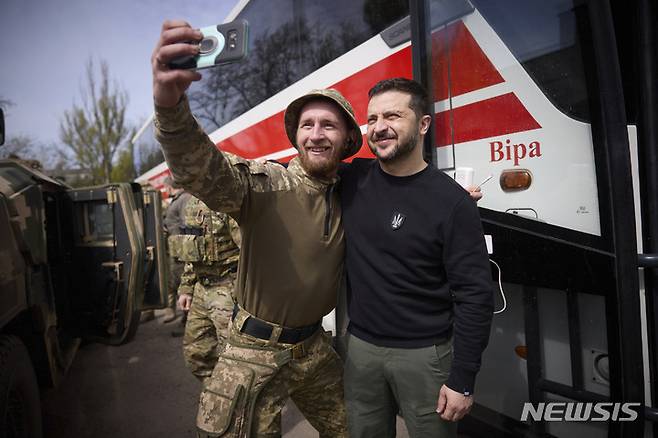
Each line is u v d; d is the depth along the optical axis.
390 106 1.36
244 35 1.00
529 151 1.81
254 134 3.70
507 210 1.87
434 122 1.97
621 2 1.78
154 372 3.64
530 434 2.00
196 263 2.55
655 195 1.68
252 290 1.45
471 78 1.92
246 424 1.38
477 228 1.35
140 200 3.45
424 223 1.36
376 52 2.44
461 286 1.34
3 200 1.96
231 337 1.51
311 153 1.41
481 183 1.93
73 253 3.11
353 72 2.59
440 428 1.42
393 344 1.44
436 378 1.40
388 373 1.47
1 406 1.76
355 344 1.54
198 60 1.01
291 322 1.47
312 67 2.94
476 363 1.31
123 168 20.05
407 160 1.41
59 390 3.30
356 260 1.48
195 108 4.76
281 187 1.39
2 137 2.31
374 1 2.47
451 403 1.32
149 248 3.43
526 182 1.82
